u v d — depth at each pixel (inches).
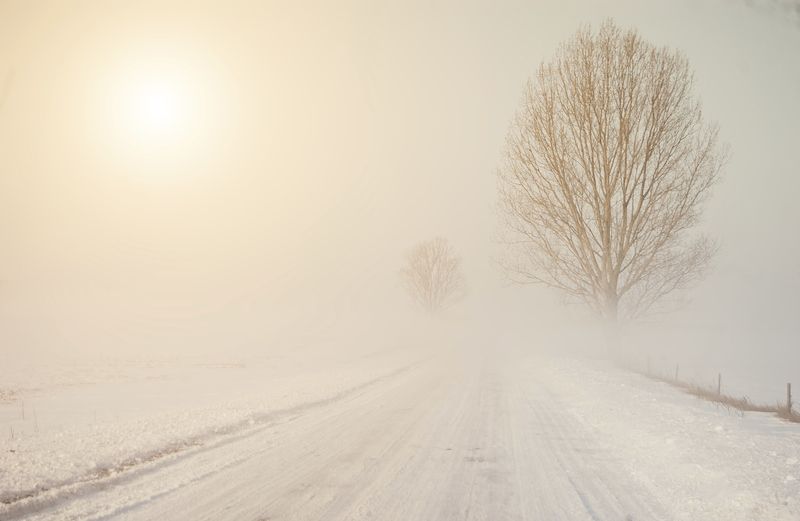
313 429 350.6
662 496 218.7
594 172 846.5
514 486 230.8
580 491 224.7
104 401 526.6
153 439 299.9
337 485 226.8
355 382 624.1
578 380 634.2
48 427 384.2
